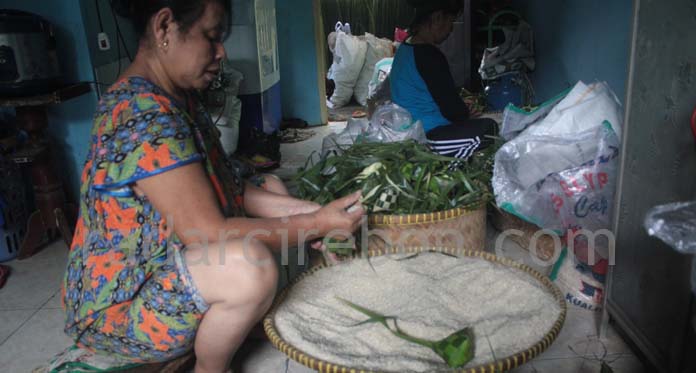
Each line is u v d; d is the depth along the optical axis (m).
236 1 4.21
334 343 1.33
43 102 2.54
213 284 1.34
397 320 1.40
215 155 1.61
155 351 1.43
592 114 2.13
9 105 2.52
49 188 2.71
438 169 2.19
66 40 2.85
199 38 1.32
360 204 1.58
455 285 1.55
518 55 4.30
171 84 1.40
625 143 1.65
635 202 1.61
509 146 2.16
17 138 2.75
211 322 1.39
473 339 1.28
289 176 3.86
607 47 3.04
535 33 4.30
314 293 1.56
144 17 1.30
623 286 1.70
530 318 1.34
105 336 1.43
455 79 5.11
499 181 2.17
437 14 2.96
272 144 4.18
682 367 1.43
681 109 1.39
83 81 2.93
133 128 1.27
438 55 3.01
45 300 2.29
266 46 4.61
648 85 1.53
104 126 1.31
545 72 4.12
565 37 3.66
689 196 1.38
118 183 1.27
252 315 1.40
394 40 6.84
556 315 1.35
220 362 1.49
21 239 2.73
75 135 3.02
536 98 4.34
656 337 1.53
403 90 3.07
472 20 4.89
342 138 2.82
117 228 1.36
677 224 0.91
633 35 1.58
